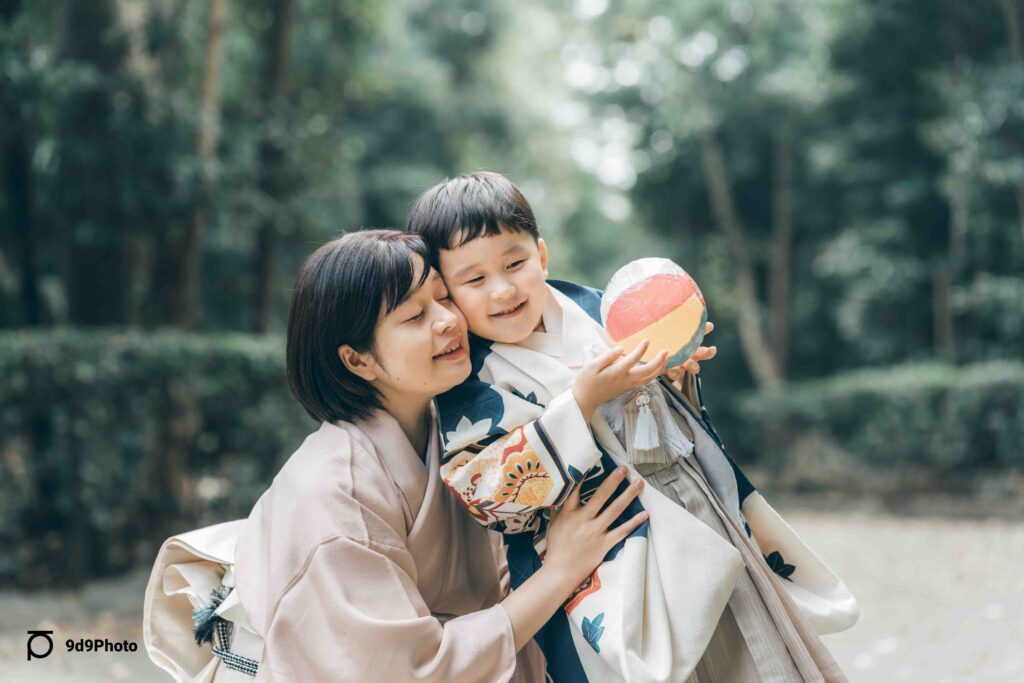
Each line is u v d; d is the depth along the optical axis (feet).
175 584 6.91
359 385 6.32
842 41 38.55
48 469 18.71
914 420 34.35
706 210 53.78
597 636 5.77
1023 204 31.96
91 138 21.44
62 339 18.90
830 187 45.98
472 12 59.98
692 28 48.24
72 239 22.36
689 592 5.88
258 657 6.15
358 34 33.42
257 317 30.86
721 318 52.47
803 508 35.88
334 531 5.69
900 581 20.68
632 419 6.33
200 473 22.75
